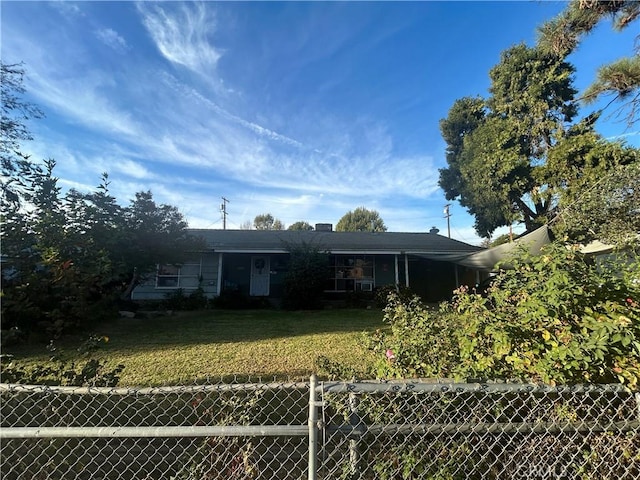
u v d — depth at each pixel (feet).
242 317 37.93
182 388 6.04
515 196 57.93
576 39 20.07
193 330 29.27
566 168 48.73
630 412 6.64
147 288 50.78
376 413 6.96
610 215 28.99
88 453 7.52
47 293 22.62
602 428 6.33
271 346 23.11
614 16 18.62
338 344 23.66
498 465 6.82
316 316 38.93
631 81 21.31
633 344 6.27
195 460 7.02
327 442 6.41
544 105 55.42
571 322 6.88
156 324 32.45
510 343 6.68
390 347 8.56
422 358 8.07
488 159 58.18
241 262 55.57
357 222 157.38
